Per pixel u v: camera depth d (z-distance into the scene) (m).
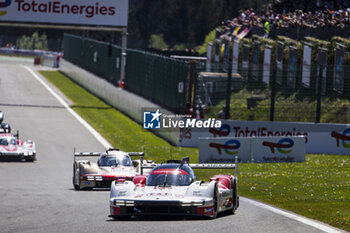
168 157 115.25
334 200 61.03
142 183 49.47
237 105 134.88
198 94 137.50
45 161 109.38
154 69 176.38
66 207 50.56
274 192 69.50
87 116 174.62
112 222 40.69
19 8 198.00
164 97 163.50
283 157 106.12
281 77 136.50
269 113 130.50
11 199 56.47
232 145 106.06
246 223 40.00
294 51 144.38
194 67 140.00
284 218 43.06
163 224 39.44
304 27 154.75
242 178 85.88
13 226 38.50
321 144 121.81
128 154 74.94
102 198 60.84
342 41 134.12
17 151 107.00
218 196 44.03
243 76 142.25
